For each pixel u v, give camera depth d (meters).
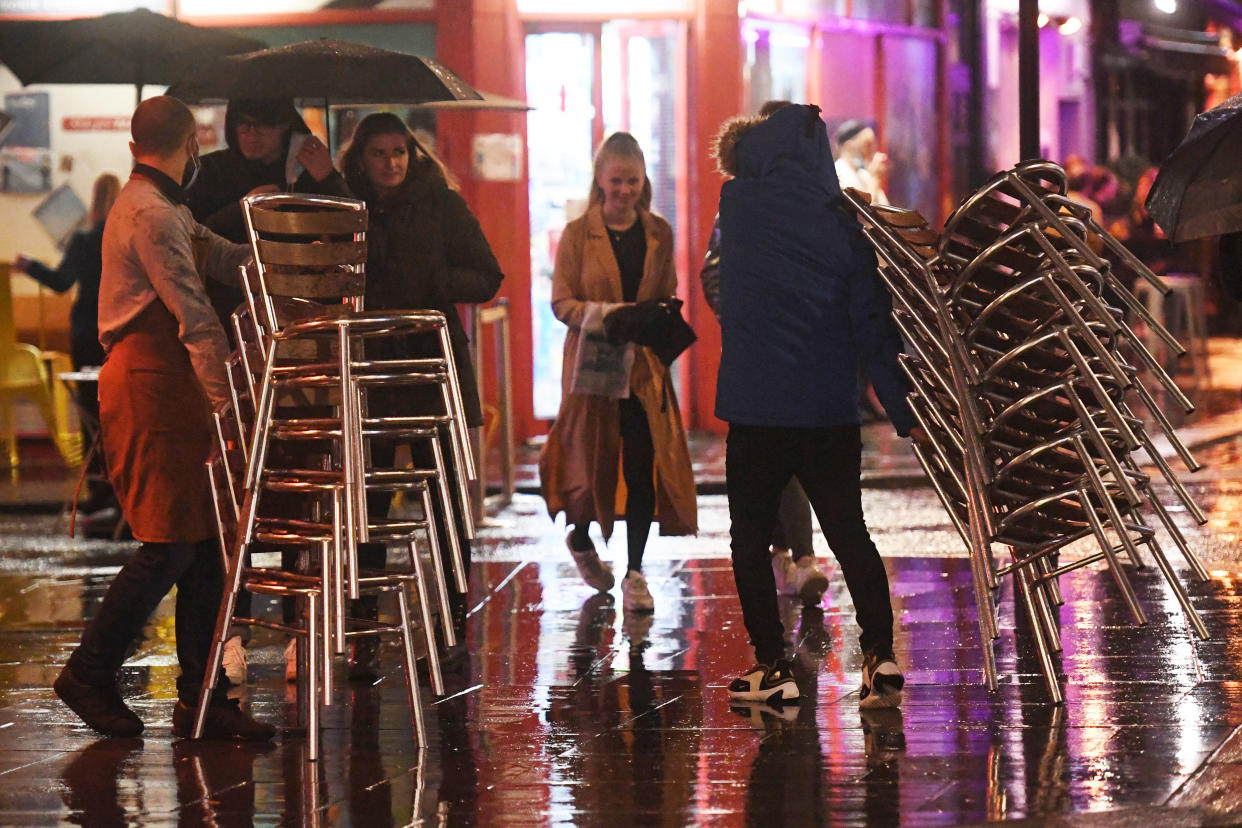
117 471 18.31
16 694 20.94
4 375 43.19
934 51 56.12
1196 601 24.52
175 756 17.66
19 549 34.06
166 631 24.89
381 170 22.25
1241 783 15.42
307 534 17.70
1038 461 18.83
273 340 17.50
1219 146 19.86
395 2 48.38
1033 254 18.53
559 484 26.62
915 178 55.69
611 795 15.80
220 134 47.78
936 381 19.11
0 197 48.88
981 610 18.86
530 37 49.41
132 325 18.28
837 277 18.91
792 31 51.78
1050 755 16.64
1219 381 58.34
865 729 17.97
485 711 19.48
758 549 19.47
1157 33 67.06
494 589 28.08
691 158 49.94
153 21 27.59
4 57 27.95
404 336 22.38
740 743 17.59
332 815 15.38
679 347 25.64
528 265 49.19
